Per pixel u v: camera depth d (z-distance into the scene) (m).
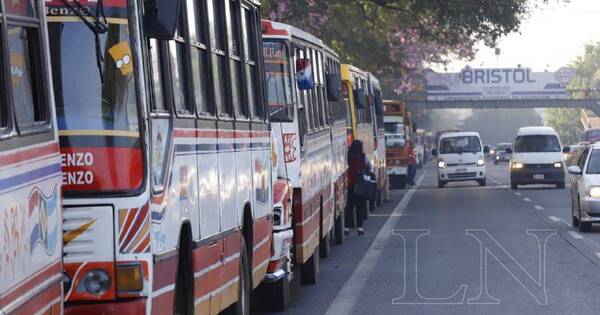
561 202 56.78
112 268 11.94
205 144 15.27
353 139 41.59
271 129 21.95
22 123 10.08
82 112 12.11
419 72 93.25
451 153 80.88
